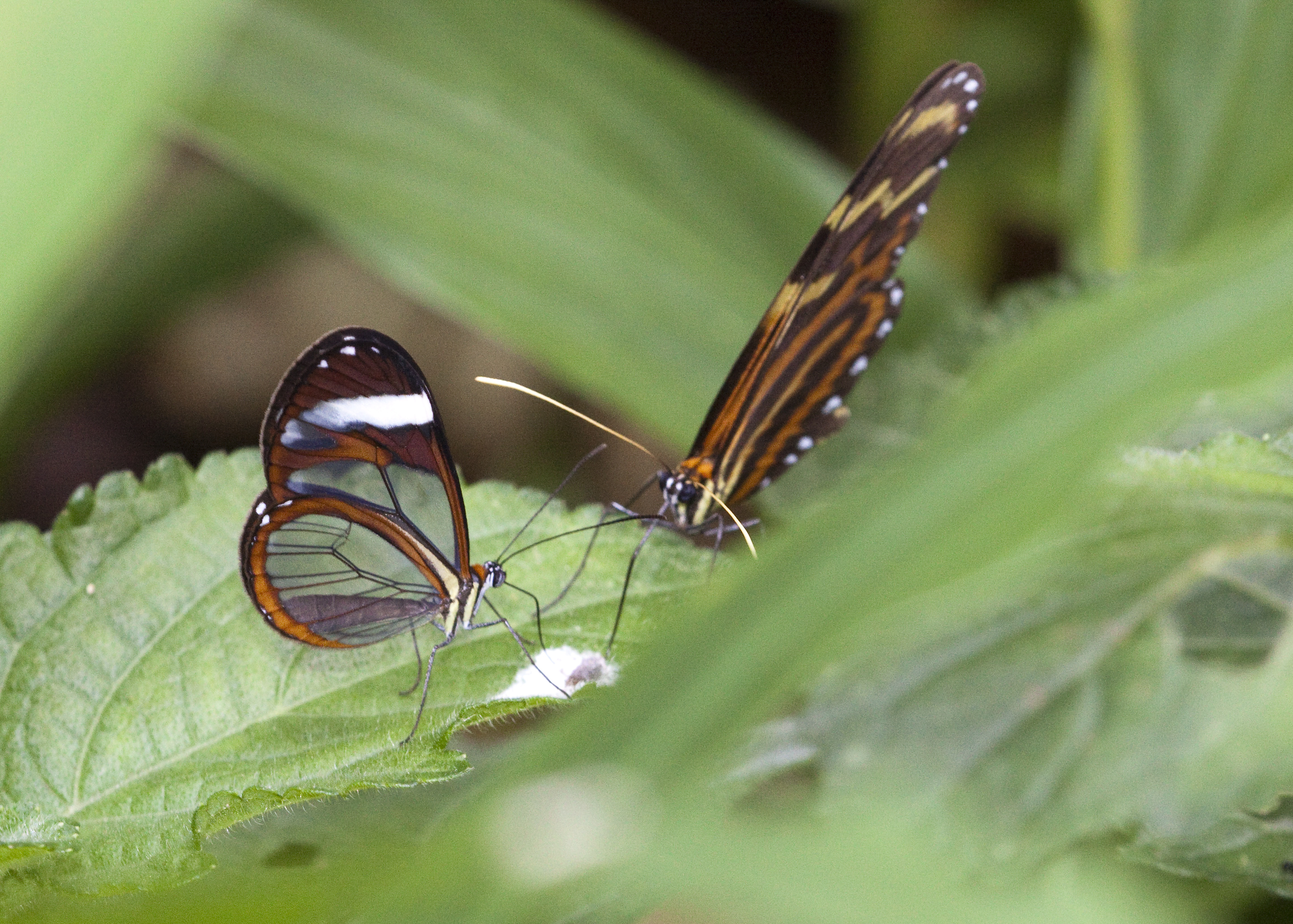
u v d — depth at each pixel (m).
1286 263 0.64
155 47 0.47
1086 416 0.62
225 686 0.93
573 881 0.51
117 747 0.92
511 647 0.93
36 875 0.91
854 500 0.59
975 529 0.58
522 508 0.94
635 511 0.98
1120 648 0.90
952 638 0.90
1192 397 0.62
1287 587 0.90
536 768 0.52
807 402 0.97
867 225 0.96
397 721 0.92
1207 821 0.88
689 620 0.56
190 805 0.91
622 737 0.52
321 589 0.93
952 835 0.89
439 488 0.93
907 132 0.95
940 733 0.90
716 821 0.51
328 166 1.00
